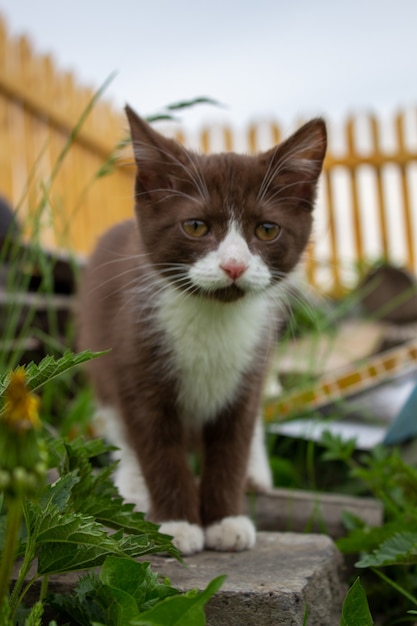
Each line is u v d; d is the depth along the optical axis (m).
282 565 0.34
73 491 0.30
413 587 0.38
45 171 1.03
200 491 0.41
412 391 0.51
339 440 0.48
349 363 0.78
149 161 0.42
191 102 0.47
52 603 0.28
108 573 0.26
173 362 0.41
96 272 0.50
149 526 0.29
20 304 0.55
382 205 1.47
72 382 0.63
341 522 0.43
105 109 1.22
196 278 0.39
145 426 0.41
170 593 0.26
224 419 0.42
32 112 1.02
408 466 0.43
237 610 0.30
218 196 0.40
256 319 0.42
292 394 0.59
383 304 1.11
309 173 0.43
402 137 1.46
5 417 0.20
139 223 0.42
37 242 0.52
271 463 0.52
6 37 0.95
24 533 0.30
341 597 0.35
